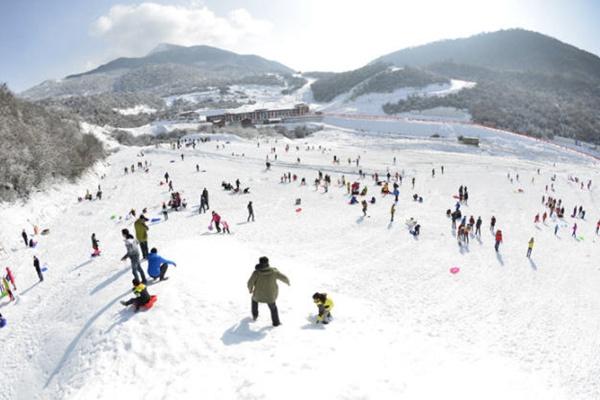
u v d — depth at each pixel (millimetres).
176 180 43938
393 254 21547
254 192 38125
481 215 32844
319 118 138000
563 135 119938
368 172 50188
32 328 11797
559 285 19031
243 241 22578
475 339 13234
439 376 8047
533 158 79625
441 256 21781
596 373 12094
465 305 15992
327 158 60781
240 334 8531
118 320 9320
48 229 27547
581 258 23266
